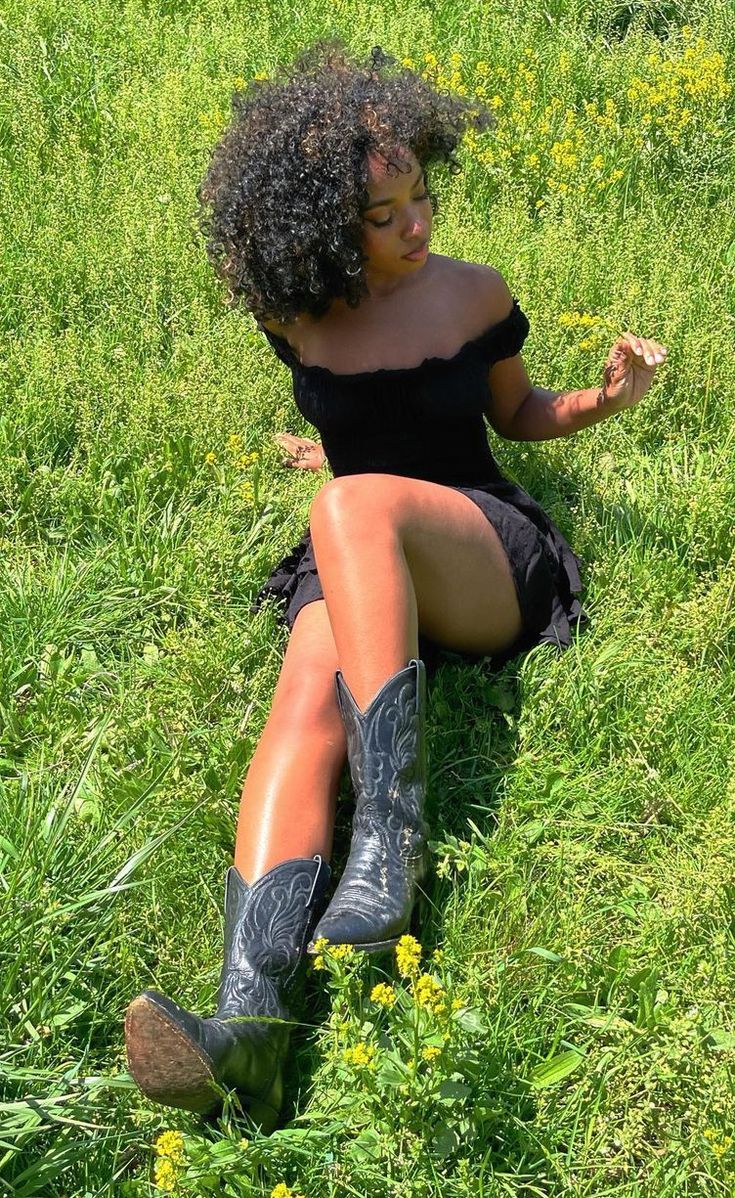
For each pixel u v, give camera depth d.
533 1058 2.50
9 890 2.66
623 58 5.72
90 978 2.64
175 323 4.36
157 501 3.76
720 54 5.75
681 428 4.02
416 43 5.78
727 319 4.29
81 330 4.33
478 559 2.93
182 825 2.86
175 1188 2.26
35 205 4.82
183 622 3.50
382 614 2.63
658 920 2.70
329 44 3.38
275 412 3.98
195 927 2.74
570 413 3.29
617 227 4.82
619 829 2.87
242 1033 2.37
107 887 2.70
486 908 2.72
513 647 3.21
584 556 3.49
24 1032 2.53
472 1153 2.36
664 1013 2.53
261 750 2.71
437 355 3.00
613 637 3.26
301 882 2.56
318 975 2.63
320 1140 2.34
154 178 4.89
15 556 3.61
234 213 2.91
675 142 5.23
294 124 2.82
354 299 2.94
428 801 2.94
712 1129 2.32
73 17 6.06
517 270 4.36
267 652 3.29
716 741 3.06
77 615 3.42
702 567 3.57
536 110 5.51
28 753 3.12
